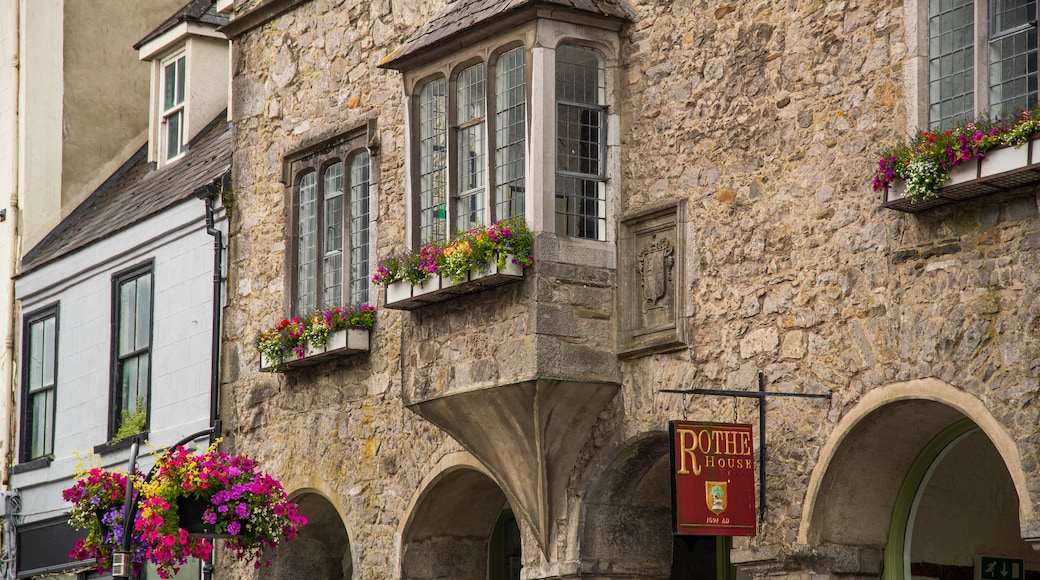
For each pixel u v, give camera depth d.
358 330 15.51
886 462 11.54
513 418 13.08
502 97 13.34
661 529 13.51
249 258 17.25
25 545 20.91
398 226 15.32
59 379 20.64
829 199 11.51
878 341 11.03
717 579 15.70
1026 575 13.34
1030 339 10.06
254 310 17.09
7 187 21.88
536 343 12.70
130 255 19.38
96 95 22.31
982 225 10.45
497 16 13.09
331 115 16.38
